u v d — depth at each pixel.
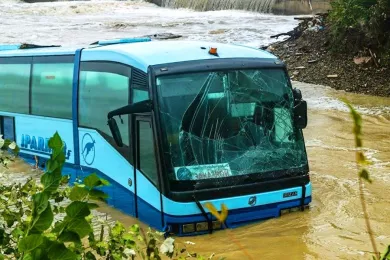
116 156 9.90
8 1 57.75
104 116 10.29
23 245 2.84
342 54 25.28
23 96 12.83
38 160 12.50
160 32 40.38
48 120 12.00
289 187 9.41
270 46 29.02
